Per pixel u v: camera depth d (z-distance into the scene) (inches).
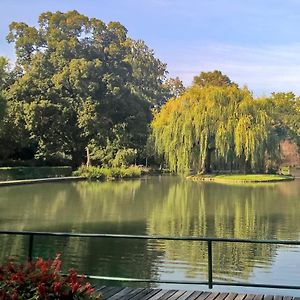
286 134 2812.5
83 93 2290.8
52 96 2199.8
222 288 429.4
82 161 2301.9
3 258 534.0
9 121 1961.1
